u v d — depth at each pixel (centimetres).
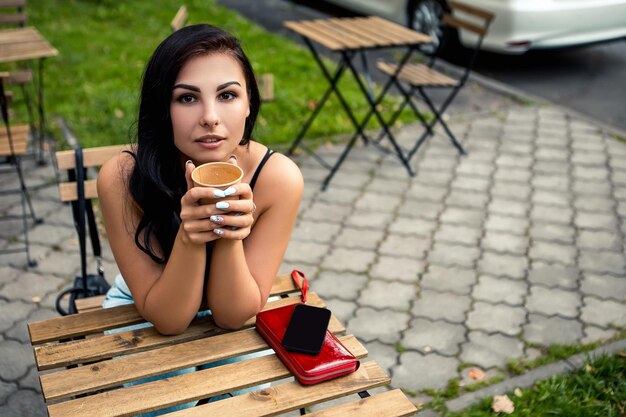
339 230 427
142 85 177
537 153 544
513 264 400
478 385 304
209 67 168
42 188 457
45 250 394
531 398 294
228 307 183
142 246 185
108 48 724
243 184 155
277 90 624
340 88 648
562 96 669
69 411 159
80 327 189
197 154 172
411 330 341
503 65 745
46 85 614
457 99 643
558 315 355
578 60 767
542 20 645
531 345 332
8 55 395
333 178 489
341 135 556
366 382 174
